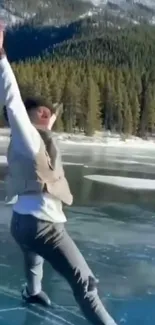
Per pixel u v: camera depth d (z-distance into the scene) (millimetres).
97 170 22906
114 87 73125
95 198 11844
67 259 3588
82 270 3600
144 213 9727
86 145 60375
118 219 8797
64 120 64812
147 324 4023
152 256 6090
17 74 65938
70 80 68625
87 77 72938
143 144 69250
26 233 3605
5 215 8305
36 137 3473
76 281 3592
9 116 3352
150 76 79875
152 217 9250
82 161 29781
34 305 4191
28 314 4004
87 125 66312
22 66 70625
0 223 7566
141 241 6938
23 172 3566
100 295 4590
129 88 75375
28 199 3607
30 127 3432
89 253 6051
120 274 5273
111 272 5324
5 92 3301
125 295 4660
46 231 3590
